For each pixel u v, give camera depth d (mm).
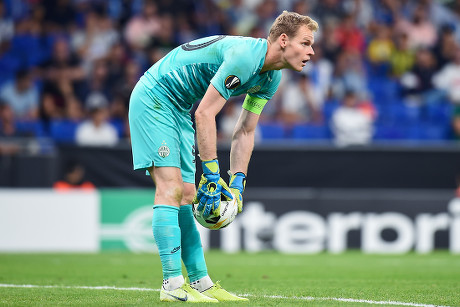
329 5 60938
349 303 16625
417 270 29844
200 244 17094
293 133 52156
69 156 42781
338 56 58031
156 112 16250
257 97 17469
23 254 38656
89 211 41219
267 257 37438
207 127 15664
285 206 42250
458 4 65562
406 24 62406
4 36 56969
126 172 43125
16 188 42188
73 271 28219
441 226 42562
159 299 17062
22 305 15984
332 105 55219
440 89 59500
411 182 44875
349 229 42438
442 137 54531
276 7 61094
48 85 53875
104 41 56781
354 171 44531
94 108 49688
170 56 16703
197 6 59500
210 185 15875
